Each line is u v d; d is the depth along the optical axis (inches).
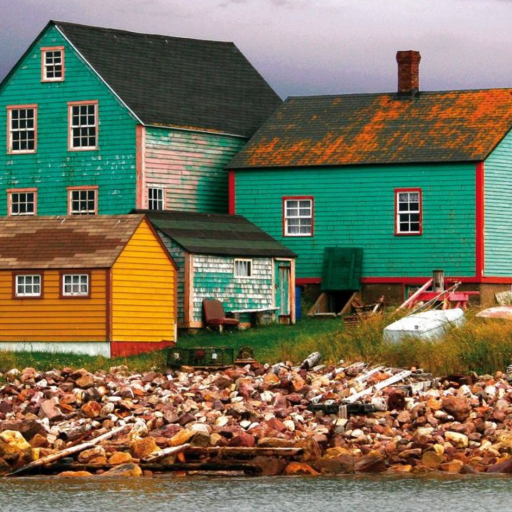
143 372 2573.8
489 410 2063.2
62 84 3602.4
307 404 2160.4
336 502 1689.2
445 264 3358.8
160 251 2955.2
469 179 3344.0
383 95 3656.5
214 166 3690.9
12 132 3661.4
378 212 3425.2
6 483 1807.3
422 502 1684.3
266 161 3528.5
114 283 2837.1
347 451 1913.1
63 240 2915.8
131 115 3506.4
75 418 2122.3
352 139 3521.2
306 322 3321.9
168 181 3567.9
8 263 2891.2
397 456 1892.2
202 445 1907.0
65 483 1804.9
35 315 2874.0
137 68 3676.2
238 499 1707.7
